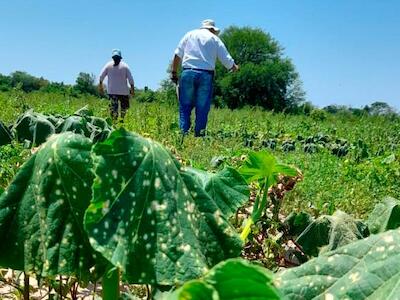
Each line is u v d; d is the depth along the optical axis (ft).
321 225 7.64
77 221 3.98
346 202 15.97
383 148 48.88
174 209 3.80
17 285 6.82
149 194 3.76
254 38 222.28
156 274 3.59
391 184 21.98
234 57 224.53
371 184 20.38
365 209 16.31
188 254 3.70
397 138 60.64
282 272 4.12
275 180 6.77
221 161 15.74
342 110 131.44
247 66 203.51
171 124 37.45
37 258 3.91
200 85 36.32
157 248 3.65
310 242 7.64
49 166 4.05
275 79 202.59
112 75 47.29
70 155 4.06
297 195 15.74
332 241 7.38
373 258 4.01
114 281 4.08
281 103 206.80
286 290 3.99
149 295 5.70
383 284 3.86
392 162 25.91
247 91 204.13
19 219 4.02
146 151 3.84
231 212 5.69
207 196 4.02
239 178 5.85
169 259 3.64
